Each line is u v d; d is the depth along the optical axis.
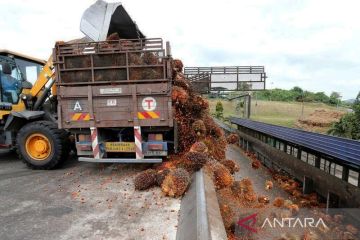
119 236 2.62
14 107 6.23
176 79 5.24
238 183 4.04
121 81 4.34
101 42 4.35
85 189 4.01
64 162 5.39
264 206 3.85
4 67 5.85
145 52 4.30
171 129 4.61
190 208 2.85
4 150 8.01
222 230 2.36
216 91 14.28
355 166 3.74
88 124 4.47
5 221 2.98
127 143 4.52
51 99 6.31
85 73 4.41
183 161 4.13
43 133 5.09
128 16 5.44
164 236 2.60
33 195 3.80
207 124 5.59
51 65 6.05
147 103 4.34
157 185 3.98
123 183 4.23
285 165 6.18
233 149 10.15
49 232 2.71
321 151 4.53
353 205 3.65
